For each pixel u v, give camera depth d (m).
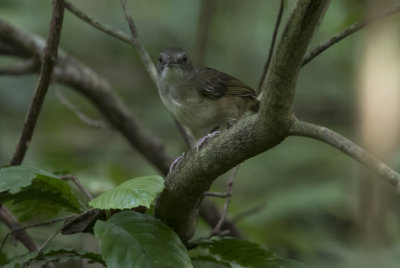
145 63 7.92
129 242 5.67
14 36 11.02
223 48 15.99
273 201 13.62
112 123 12.07
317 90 16.22
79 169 13.05
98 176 11.96
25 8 13.72
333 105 16.50
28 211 7.19
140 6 15.56
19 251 8.96
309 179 15.05
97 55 15.66
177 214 6.42
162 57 9.58
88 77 11.51
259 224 12.98
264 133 5.30
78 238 9.44
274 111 5.10
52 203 6.57
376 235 9.34
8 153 14.26
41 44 11.28
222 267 9.72
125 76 17.09
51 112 16.42
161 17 15.42
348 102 16.20
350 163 13.84
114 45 15.36
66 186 6.26
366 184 9.52
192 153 6.16
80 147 15.73
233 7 15.80
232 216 12.48
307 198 13.48
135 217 5.89
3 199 6.41
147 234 5.76
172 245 5.74
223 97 9.64
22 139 7.09
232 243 6.53
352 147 4.75
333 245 11.73
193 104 9.49
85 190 6.96
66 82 11.32
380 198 9.44
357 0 9.58
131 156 15.46
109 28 7.95
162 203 6.41
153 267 5.56
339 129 15.93
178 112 9.59
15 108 15.29
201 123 9.73
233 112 9.75
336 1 12.75
